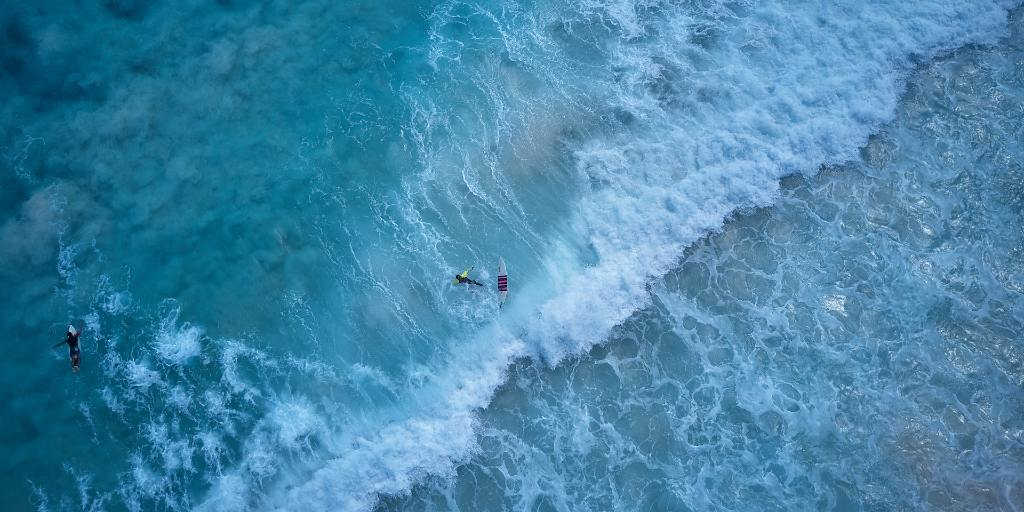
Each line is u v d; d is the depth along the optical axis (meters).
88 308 25.55
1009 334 24.16
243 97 29.81
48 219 26.77
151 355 24.91
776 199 27.30
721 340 24.77
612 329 25.14
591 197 27.50
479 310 25.52
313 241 26.98
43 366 24.56
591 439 23.38
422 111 29.69
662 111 29.31
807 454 22.45
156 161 28.25
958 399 23.11
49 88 29.53
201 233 27.00
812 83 29.42
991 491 21.48
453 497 22.78
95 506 22.70
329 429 23.81
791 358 24.19
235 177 28.06
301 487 22.98
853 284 25.50
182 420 23.92
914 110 28.94
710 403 23.67
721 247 26.50
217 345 25.16
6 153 27.98
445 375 24.56
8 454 23.28
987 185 27.14
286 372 24.77
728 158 27.97
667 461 22.83
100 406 24.09
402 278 26.23
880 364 23.88
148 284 26.06
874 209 26.95
